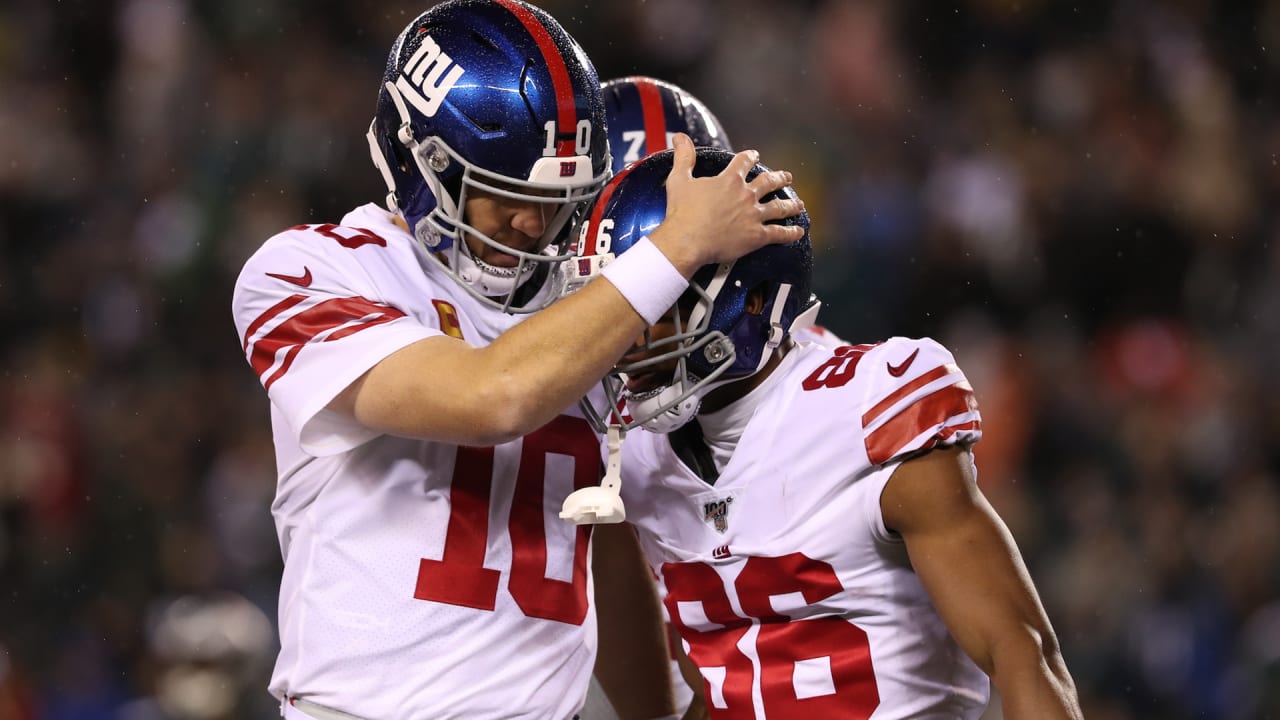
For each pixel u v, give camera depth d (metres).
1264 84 29.25
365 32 28.25
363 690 7.40
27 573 20.98
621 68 28.27
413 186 7.62
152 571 21.20
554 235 7.72
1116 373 24.30
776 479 7.35
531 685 7.64
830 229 25.91
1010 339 24.08
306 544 7.62
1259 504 21.83
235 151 26.02
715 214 7.00
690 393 7.16
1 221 26.16
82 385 23.48
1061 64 28.72
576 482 7.91
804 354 7.68
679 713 9.63
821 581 7.28
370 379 7.05
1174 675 20.23
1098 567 21.08
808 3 29.14
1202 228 26.55
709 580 7.63
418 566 7.46
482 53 7.45
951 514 6.96
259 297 7.43
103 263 25.41
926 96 28.30
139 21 28.53
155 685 15.20
